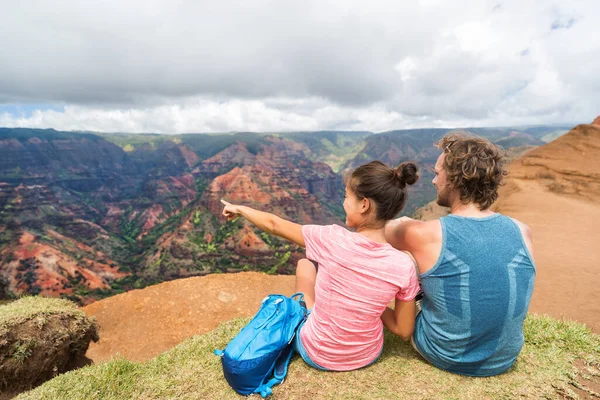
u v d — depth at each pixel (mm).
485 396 2320
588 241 12109
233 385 2469
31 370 5211
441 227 2176
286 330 2496
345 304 2256
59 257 103688
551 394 2346
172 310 9508
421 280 2350
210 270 116750
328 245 2287
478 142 2209
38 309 5828
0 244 106125
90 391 2605
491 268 2064
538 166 24859
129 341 8500
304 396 2377
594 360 2760
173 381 2703
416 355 2814
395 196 2139
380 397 2324
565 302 7219
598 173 21125
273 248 119438
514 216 17219
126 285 113688
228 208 2807
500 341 2266
